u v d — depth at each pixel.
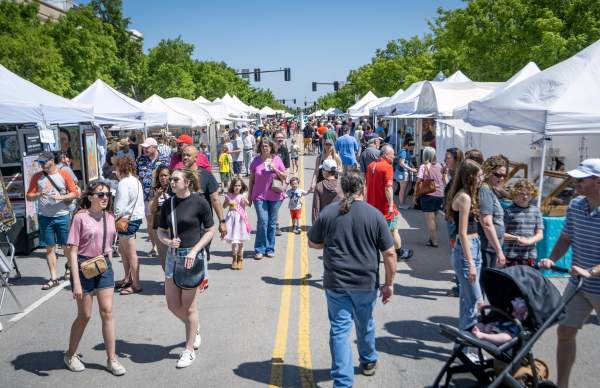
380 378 4.84
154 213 7.11
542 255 7.65
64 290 7.72
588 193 4.18
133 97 51.25
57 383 4.86
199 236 5.09
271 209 9.31
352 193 4.42
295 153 25.25
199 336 5.59
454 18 27.56
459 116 13.29
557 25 21.27
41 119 9.40
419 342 5.65
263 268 8.70
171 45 52.16
